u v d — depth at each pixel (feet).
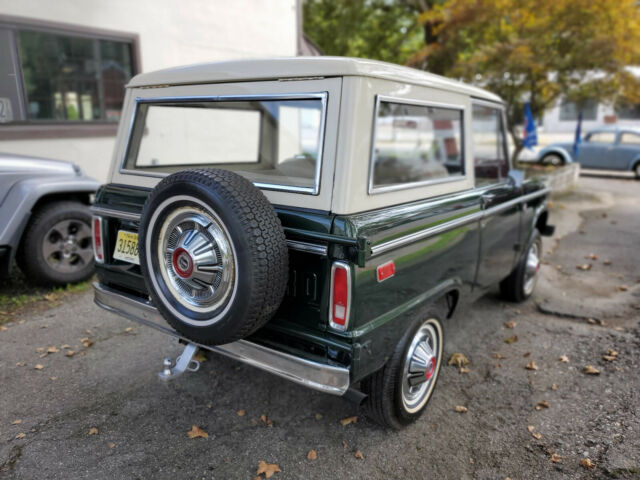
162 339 13.01
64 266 16.12
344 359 7.34
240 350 7.97
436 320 9.67
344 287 7.11
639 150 45.78
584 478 8.21
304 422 9.68
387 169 18.10
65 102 21.56
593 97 37.68
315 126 9.66
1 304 14.94
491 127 13.21
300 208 7.73
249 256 6.91
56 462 8.42
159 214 7.84
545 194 15.96
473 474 8.33
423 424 9.68
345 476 8.23
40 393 10.46
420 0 43.88
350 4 48.44
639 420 9.66
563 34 35.27
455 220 9.73
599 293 16.78
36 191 14.74
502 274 13.47
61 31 20.81
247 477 8.18
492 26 36.24
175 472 8.25
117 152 10.37
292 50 31.50
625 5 31.45
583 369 11.71
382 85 8.13
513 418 9.86
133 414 9.82
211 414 9.88
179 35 25.16
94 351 12.32
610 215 29.50
